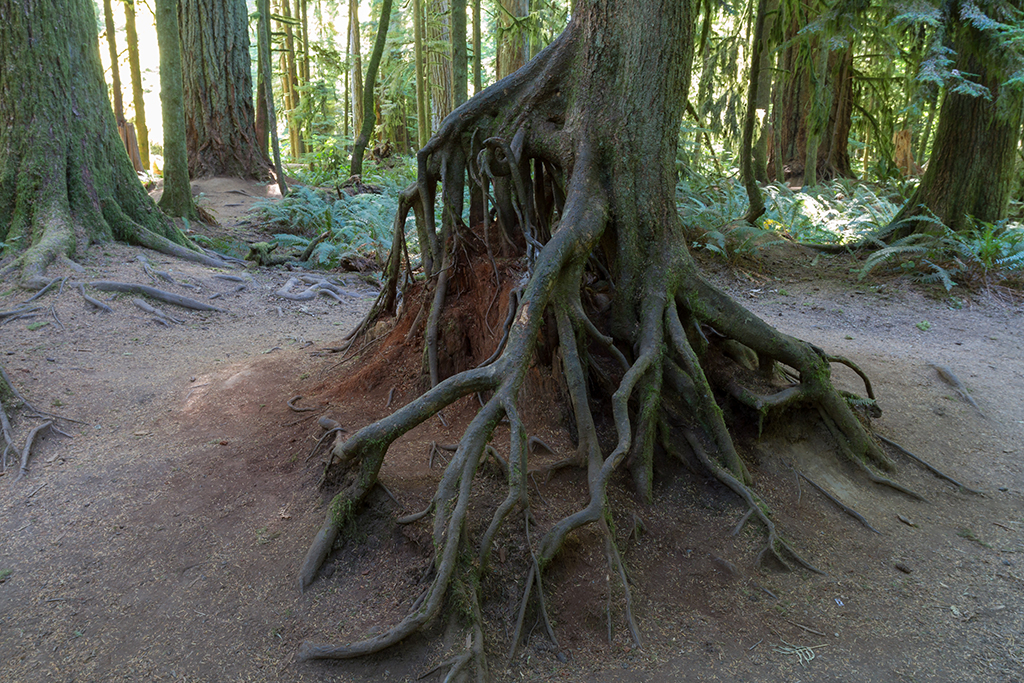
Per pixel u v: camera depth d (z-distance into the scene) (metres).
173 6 11.98
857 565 3.67
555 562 3.31
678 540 3.68
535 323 3.86
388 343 5.68
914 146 23.62
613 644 3.05
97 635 3.04
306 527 3.63
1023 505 4.41
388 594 3.20
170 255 9.80
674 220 4.67
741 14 16.02
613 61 4.50
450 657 2.84
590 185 4.47
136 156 22.09
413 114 28.39
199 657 2.91
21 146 8.67
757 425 4.54
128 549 3.60
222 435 4.85
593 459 3.85
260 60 15.29
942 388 6.33
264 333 7.76
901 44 11.35
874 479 4.45
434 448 4.19
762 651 3.03
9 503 4.06
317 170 21.52
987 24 8.29
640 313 4.50
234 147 17.78
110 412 5.32
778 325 8.48
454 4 7.96
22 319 7.01
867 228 12.52
